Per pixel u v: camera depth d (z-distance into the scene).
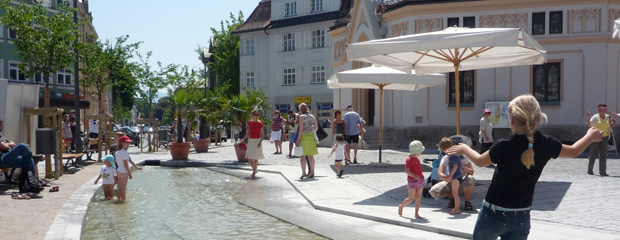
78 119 18.66
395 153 22.20
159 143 31.19
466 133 24.44
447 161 8.10
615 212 8.16
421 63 12.53
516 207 3.79
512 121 3.85
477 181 11.81
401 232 7.31
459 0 24.05
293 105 48.38
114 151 15.66
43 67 22.58
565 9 23.23
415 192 8.05
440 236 7.02
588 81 23.08
